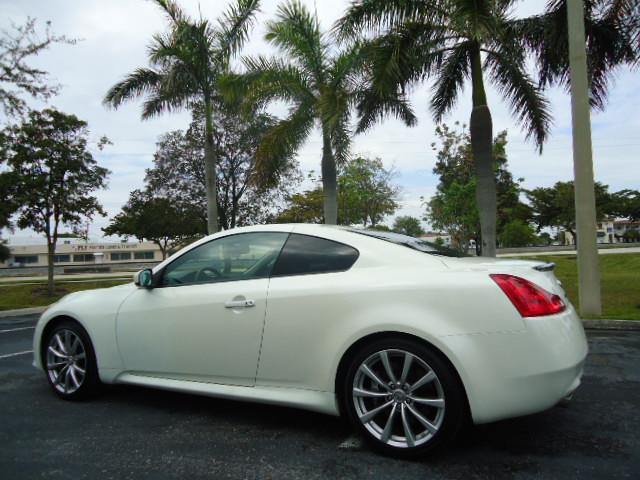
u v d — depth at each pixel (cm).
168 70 1309
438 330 255
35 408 369
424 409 269
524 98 1127
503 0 1026
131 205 3030
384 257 295
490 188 1066
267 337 303
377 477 246
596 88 1079
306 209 3369
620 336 619
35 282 2291
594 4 981
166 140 2264
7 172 1423
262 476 250
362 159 2672
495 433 299
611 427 306
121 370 363
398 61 1026
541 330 250
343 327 280
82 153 1523
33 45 1150
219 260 345
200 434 310
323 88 1134
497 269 269
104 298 383
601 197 5381
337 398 287
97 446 293
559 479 239
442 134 2662
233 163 2191
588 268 736
